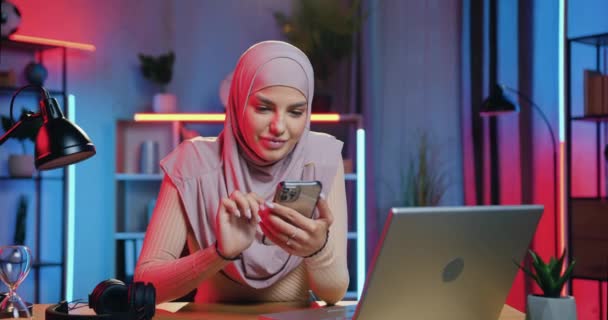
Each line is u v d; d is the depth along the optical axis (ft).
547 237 13.19
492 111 12.29
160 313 5.30
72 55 14.79
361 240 14.56
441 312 4.32
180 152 5.94
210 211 5.74
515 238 4.49
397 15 15.89
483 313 4.57
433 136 15.39
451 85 15.26
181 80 15.98
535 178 13.37
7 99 13.82
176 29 15.98
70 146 4.93
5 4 13.06
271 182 5.79
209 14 16.26
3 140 5.20
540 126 13.34
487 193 14.10
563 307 4.30
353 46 16.07
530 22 13.52
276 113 5.38
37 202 14.37
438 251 4.05
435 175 15.20
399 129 15.80
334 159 6.13
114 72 15.25
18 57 14.19
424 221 3.87
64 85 14.48
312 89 5.65
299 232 4.96
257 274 5.70
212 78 16.24
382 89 15.99
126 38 15.42
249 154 5.62
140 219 15.28
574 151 12.87
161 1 15.85
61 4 14.70
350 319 4.49
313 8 15.87
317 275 5.47
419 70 15.64
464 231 4.12
